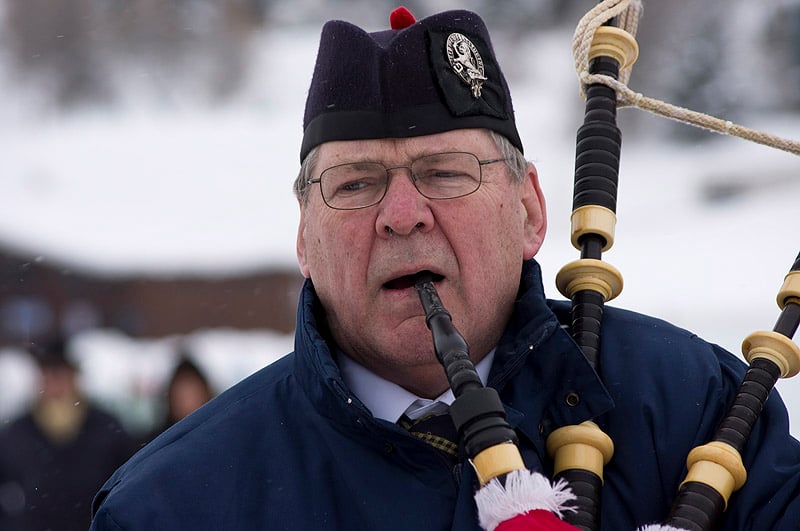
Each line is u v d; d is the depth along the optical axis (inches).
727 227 1785.2
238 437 297.9
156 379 1071.0
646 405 302.7
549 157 2381.9
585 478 285.4
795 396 746.8
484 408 255.9
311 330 293.3
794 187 2068.2
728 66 2652.6
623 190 2229.3
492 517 247.3
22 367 1157.1
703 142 2477.9
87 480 713.0
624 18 339.6
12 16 3223.4
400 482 283.7
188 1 3260.3
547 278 1307.8
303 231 317.1
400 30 306.8
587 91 334.3
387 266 285.4
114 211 2127.2
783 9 2667.3
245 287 1573.6
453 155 291.3
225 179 2309.3
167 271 1644.9
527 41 3053.6
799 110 2603.3
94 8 3230.8
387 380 302.7
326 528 282.8
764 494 283.0
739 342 1097.4
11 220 2011.6
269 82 3095.5
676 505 278.2
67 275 1608.0
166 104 3038.9
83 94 3065.9
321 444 293.1
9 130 2834.6
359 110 292.2
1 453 700.0
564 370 295.7
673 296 1346.0
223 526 283.4
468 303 291.7
